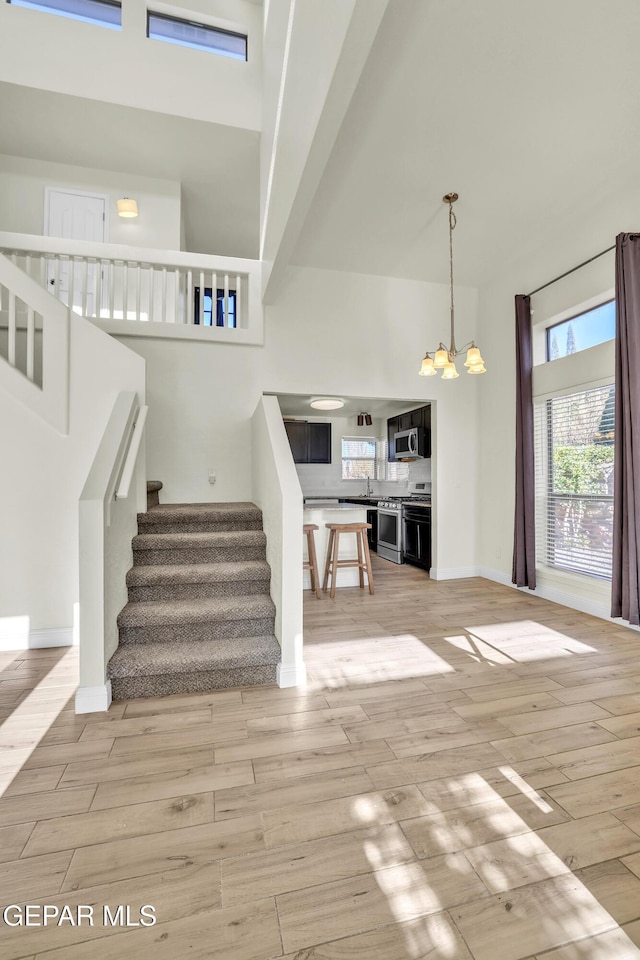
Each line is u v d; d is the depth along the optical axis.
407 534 5.86
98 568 2.15
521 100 2.51
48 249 3.66
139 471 3.24
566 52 2.22
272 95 3.49
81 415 3.01
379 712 2.13
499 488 4.73
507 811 1.49
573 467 3.89
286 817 1.46
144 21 4.17
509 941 1.07
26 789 1.59
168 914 1.14
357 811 1.49
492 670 2.59
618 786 1.62
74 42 4.00
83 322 3.02
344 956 1.04
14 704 2.20
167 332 4.03
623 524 3.13
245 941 1.07
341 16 1.60
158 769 1.71
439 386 4.91
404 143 2.84
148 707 2.17
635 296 3.00
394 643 3.00
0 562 2.90
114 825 1.43
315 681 2.45
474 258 4.33
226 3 4.41
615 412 3.15
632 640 3.05
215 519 3.31
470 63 2.28
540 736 1.93
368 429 7.59
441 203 3.46
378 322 4.68
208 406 4.24
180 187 5.04
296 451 7.19
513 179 3.19
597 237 3.52
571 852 1.33
